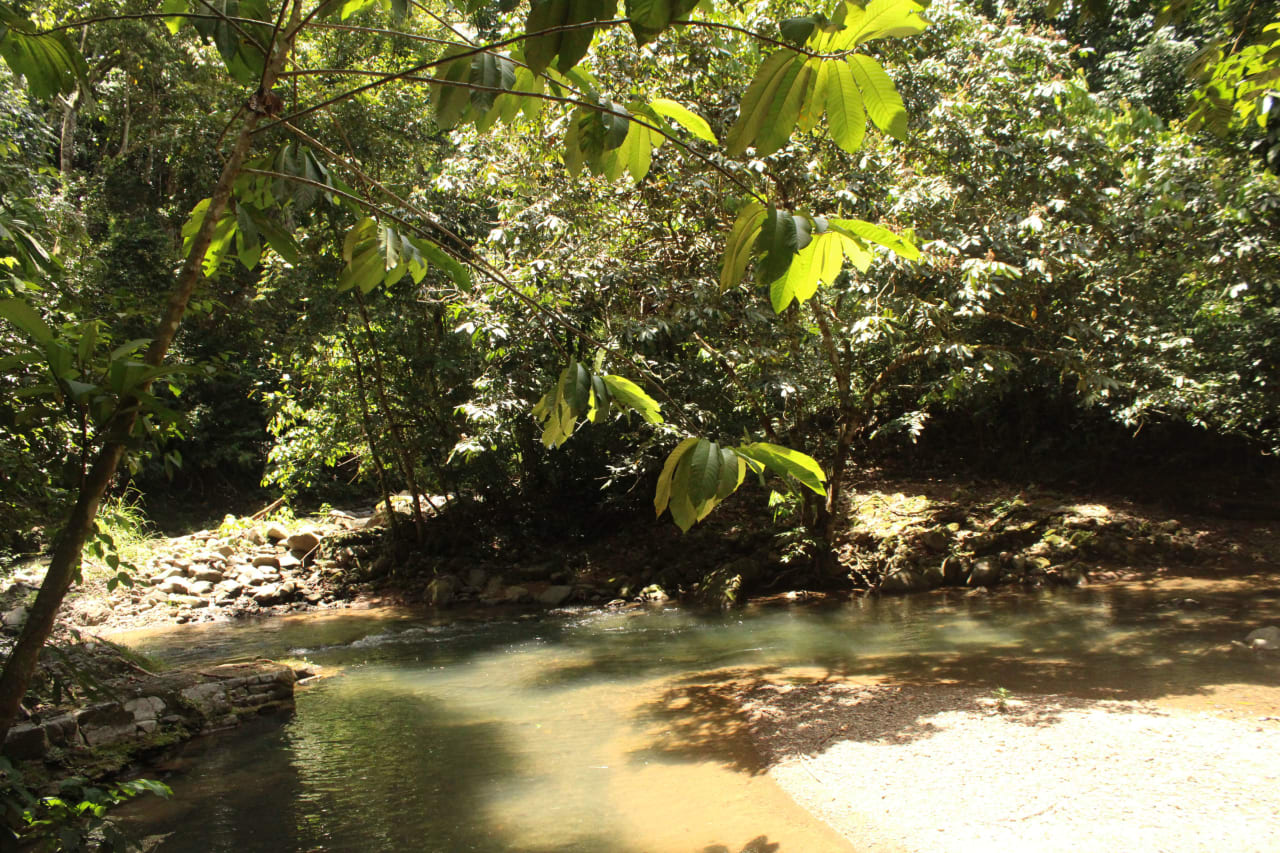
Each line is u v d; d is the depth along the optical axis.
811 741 6.43
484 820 5.31
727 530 15.28
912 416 12.33
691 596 13.54
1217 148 10.97
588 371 1.43
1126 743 5.84
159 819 5.44
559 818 5.30
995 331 11.69
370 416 15.01
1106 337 10.88
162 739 6.79
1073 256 9.48
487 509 16.33
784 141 1.36
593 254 9.40
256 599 13.89
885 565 13.66
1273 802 4.76
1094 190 10.17
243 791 5.92
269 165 1.91
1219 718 6.30
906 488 16.78
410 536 16.23
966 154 9.60
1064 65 10.34
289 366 15.98
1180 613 10.27
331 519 18.19
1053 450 17.20
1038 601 11.73
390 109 13.99
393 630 11.98
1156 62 14.30
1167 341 11.93
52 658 6.71
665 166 8.85
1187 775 5.21
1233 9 9.27
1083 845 4.43
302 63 12.87
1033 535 14.23
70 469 1.93
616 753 6.49
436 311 14.22
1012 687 7.54
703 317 9.16
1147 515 14.79
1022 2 16.03
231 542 15.78
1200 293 12.23
